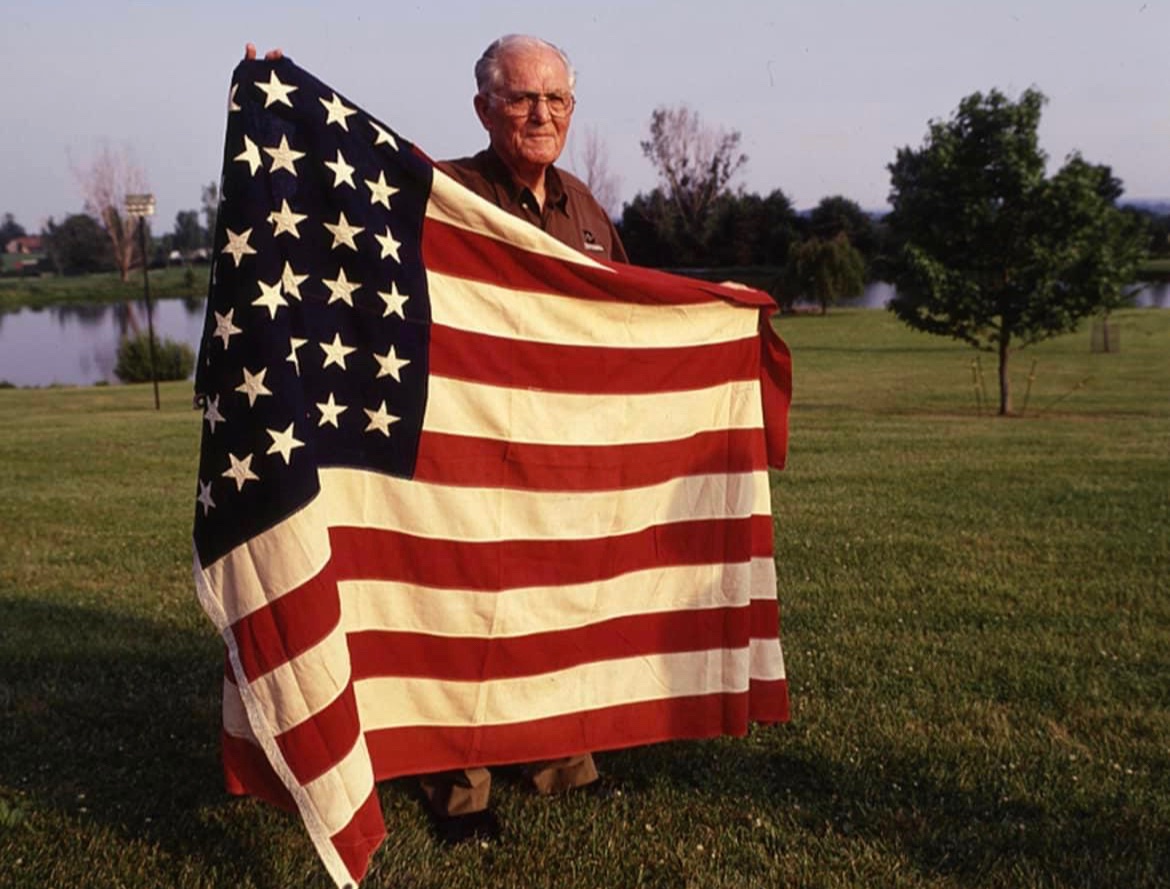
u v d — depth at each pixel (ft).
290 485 9.84
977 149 67.56
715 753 13.83
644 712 12.75
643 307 12.30
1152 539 24.91
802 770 13.42
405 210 11.00
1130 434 48.60
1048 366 94.58
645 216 211.00
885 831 11.85
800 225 217.15
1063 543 24.63
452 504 11.39
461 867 11.14
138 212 80.59
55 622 19.08
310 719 9.87
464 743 11.78
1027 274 66.23
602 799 12.65
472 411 11.43
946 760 13.48
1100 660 16.99
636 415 12.39
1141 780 12.94
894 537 25.39
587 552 12.20
